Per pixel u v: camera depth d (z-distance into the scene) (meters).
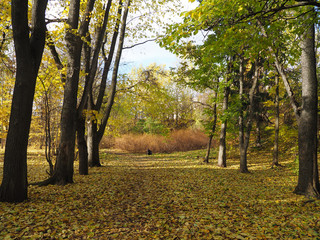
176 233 4.04
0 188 5.41
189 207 5.76
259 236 3.91
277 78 14.55
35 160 15.48
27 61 5.45
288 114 18.44
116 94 15.62
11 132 5.41
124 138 31.20
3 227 3.82
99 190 7.28
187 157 22.00
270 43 5.00
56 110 11.77
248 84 18.77
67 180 8.16
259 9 4.45
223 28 4.65
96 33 12.13
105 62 13.61
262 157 18.47
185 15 3.89
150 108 16.94
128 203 6.06
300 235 3.99
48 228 3.96
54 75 9.12
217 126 17.94
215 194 7.36
